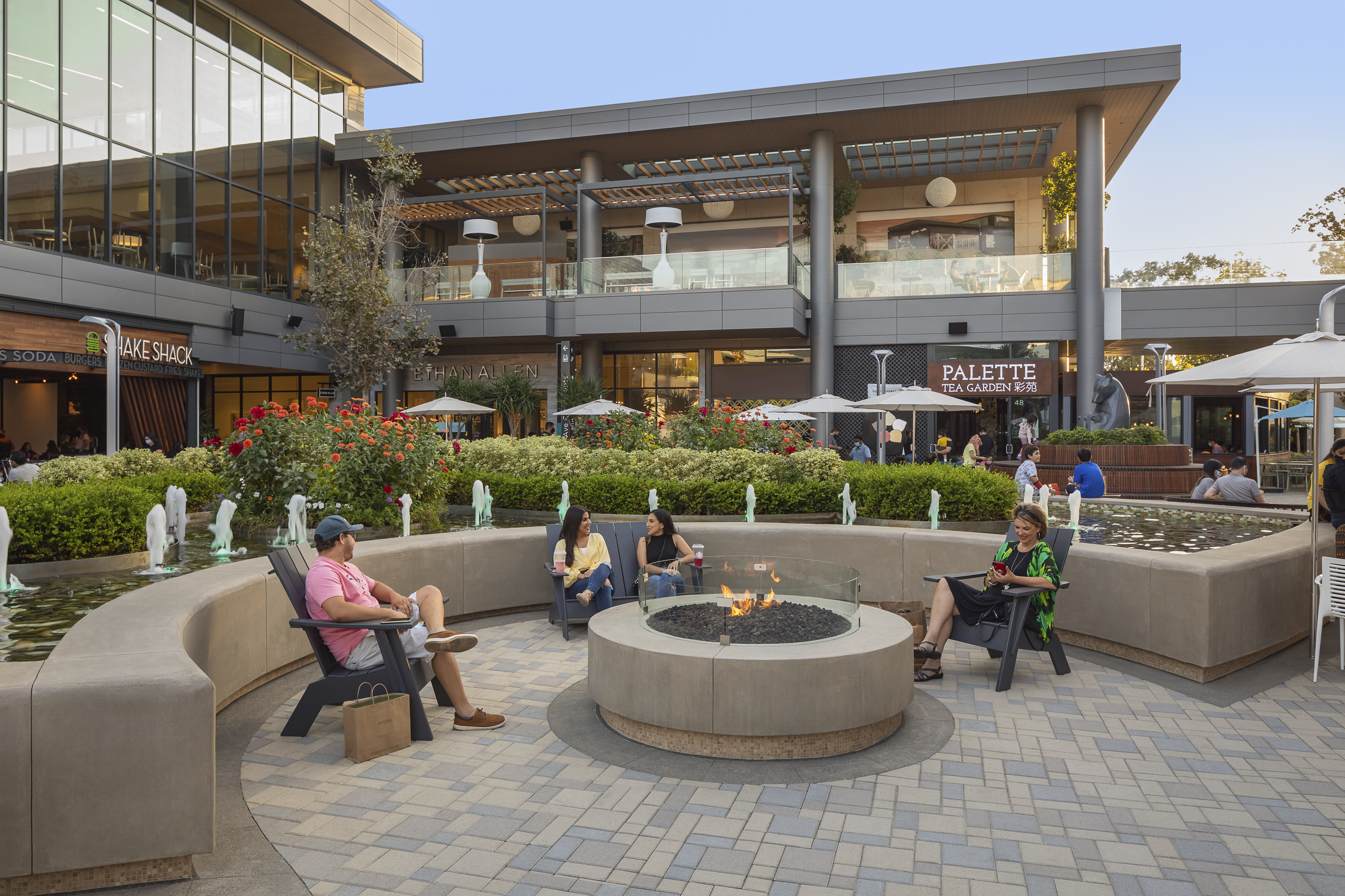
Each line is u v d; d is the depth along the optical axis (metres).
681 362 26.48
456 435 23.53
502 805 3.91
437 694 5.39
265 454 9.05
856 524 10.09
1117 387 20.31
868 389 21.69
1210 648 5.89
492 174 28.45
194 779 3.22
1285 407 27.05
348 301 21.19
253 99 23.81
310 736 4.83
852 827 3.70
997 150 26.41
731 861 3.38
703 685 4.51
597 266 23.97
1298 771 4.34
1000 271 23.34
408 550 7.09
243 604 5.34
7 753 3.07
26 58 17.86
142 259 20.34
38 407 24.30
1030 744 4.74
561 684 5.84
